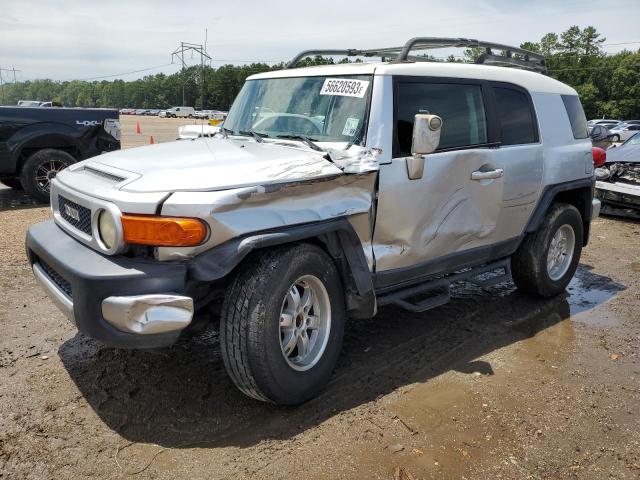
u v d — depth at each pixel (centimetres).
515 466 283
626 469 284
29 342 409
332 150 349
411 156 374
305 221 314
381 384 362
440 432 310
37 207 903
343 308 350
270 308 300
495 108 449
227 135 445
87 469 273
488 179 434
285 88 425
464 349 420
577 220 537
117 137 990
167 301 278
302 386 322
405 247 382
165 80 14388
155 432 304
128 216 282
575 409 339
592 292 568
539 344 434
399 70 382
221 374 369
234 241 291
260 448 292
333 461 283
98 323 282
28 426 306
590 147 555
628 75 8788
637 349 430
